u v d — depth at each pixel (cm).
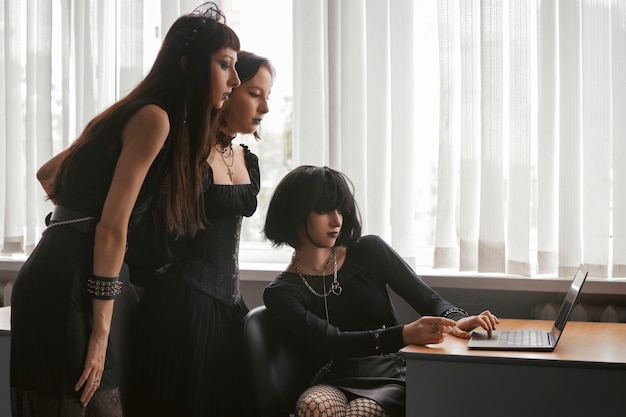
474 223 289
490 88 285
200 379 244
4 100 343
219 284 250
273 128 320
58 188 210
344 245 255
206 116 220
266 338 245
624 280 277
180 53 216
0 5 341
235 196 251
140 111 203
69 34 330
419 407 215
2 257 345
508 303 293
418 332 226
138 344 245
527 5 282
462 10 288
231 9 323
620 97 276
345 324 250
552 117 283
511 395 209
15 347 205
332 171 254
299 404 225
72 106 333
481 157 287
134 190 202
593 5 278
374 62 299
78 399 202
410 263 298
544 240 284
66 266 201
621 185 277
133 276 249
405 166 297
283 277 253
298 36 308
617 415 202
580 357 208
